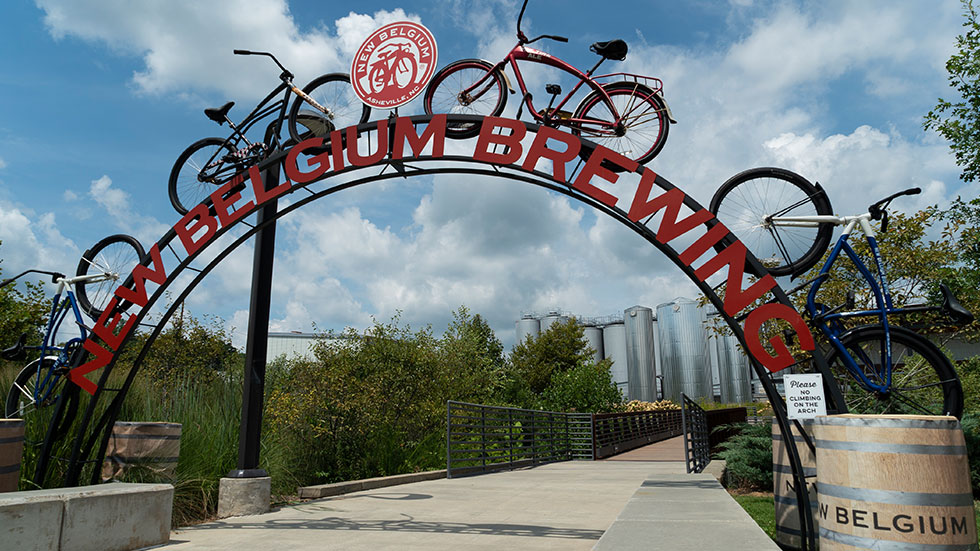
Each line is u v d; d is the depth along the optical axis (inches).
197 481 269.1
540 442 605.0
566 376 896.9
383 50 269.9
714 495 199.3
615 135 239.1
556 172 229.1
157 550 191.6
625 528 136.9
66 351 271.9
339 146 257.9
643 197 218.8
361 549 190.2
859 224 207.6
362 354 451.8
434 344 559.8
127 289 269.0
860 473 121.0
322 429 392.2
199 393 336.5
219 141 298.5
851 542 120.3
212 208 273.1
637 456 666.2
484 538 208.7
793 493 183.3
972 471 328.2
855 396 248.4
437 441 485.1
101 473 252.1
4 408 288.4
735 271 202.5
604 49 241.8
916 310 188.9
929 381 290.8
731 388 1686.8
